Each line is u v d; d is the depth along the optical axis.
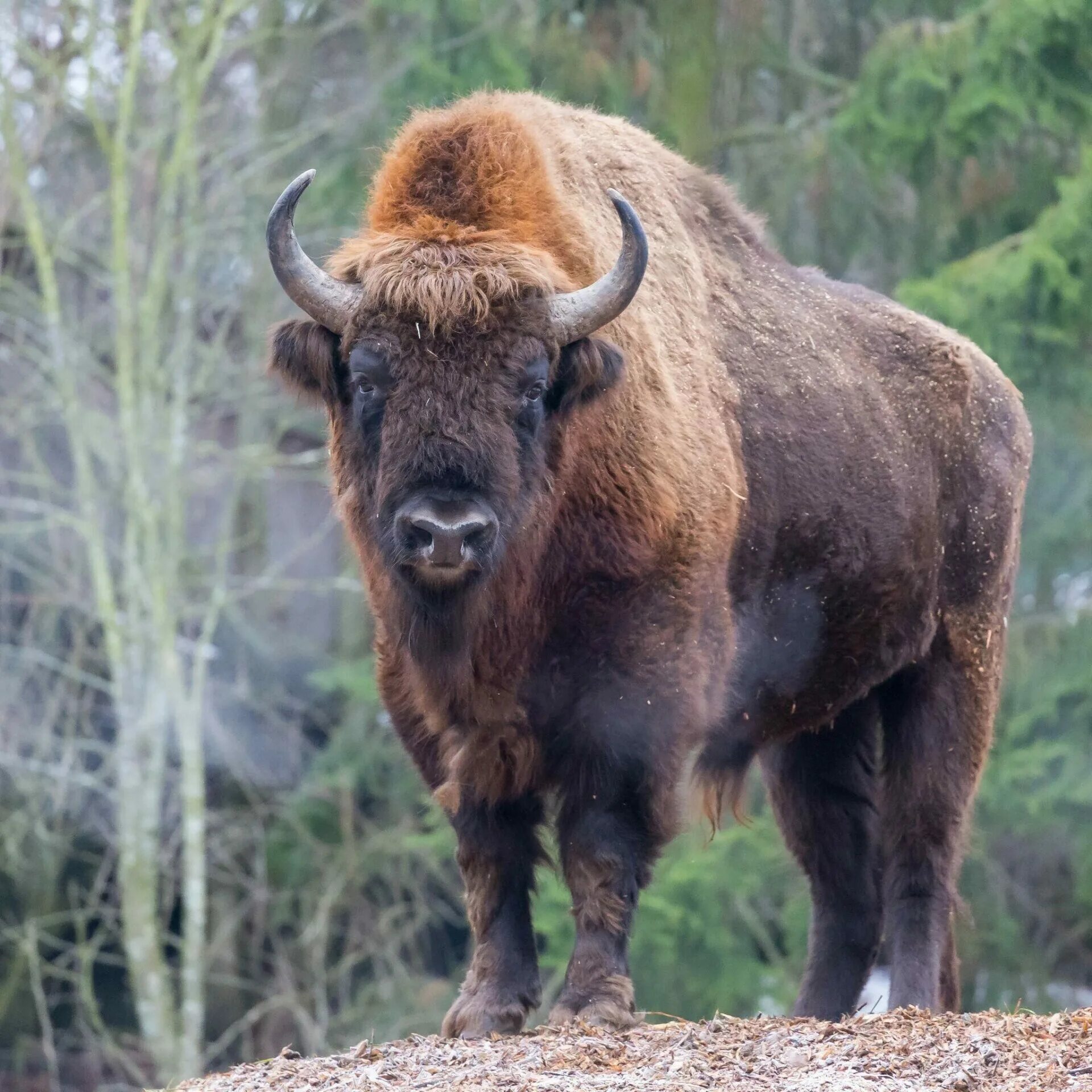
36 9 55.19
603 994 18.27
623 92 53.59
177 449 52.75
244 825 61.88
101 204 56.38
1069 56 51.72
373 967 62.91
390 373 17.47
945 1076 14.70
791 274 24.56
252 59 61.50
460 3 53.75
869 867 24.86
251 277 57.03
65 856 61.50
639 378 19.50
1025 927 56.16
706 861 50.28
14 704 57.88
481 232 18.50
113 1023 65.19
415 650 18.55
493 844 19.30
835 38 57.25
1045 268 49.69
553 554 18.78
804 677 23.09
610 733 18.91
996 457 25.62
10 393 56.50
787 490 22.22
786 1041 16.52
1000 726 52.16
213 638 61.22
